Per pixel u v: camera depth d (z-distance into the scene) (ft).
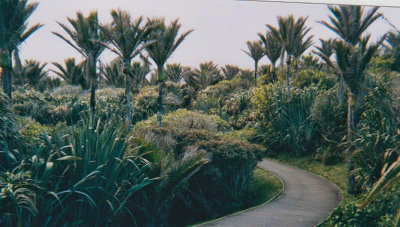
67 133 26.66
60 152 24.86
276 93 66.08
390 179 12.22
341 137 53.88
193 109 91.04
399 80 34.53
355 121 37.78
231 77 126.93
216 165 38.70
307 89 61.98
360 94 37.45
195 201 37.65
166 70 113.09
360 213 25.29
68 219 24.30
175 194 34.22
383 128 33.71
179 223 34.91
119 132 27.71
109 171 25.67
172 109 88.07
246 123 76.13
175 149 38.22
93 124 27.58
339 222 25.41
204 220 36.19
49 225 22.97
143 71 103.91
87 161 24.72
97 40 49.16
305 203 33.83
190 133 41.93
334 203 33.73
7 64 34.78
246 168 42.01
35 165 22.94
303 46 63.36
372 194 12.41
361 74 37.19
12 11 34.50
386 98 33.73
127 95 53.01
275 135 64.69
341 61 37.09
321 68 82.74
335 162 51.72
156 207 28.94
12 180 20.42
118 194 25.98
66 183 24.52
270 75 87.97
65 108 66.49
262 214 29.60
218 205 39.04
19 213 20.07
